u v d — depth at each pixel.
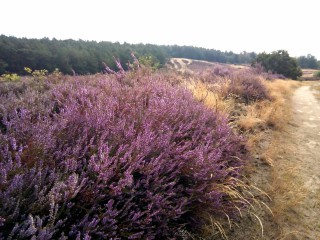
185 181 2.56
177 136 2.91
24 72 44.75
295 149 5.42
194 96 5.06
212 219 2.64
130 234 1.84
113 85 4.12
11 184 1.50
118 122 2.59
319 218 3.13
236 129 5.64
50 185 1.72
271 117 6.98
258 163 4.44
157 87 4.29
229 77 11.26
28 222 1.41
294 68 31.69
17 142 2.04
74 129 2.38
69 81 5.57
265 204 3.08
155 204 2.04
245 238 2.66
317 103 11.77
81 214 1.77
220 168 3.18
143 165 2.12
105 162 1.88
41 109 3.11
